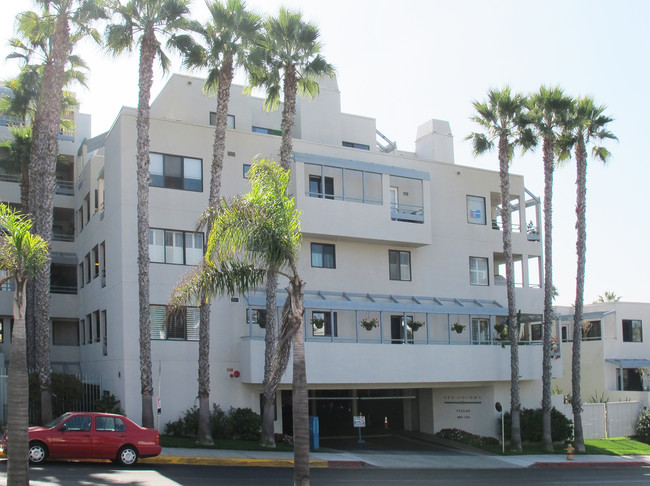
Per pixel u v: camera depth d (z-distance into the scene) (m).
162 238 30.02
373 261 35.34
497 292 38.84
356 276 34.69
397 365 32.81
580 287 36.56
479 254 38.53
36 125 30.91
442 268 37.22
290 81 29.23
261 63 29.00
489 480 23.64
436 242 37.25
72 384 28.09
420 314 36.44
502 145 35.34
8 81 33.59
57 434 20.38
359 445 33.22
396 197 36.62
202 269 16.61
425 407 38.03
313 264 33.62
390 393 38.25
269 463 24.27
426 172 36.34
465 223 38.38
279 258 16.03
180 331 29.89
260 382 29.86
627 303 47.72
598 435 41.31
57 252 39.06
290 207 16.55
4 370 29.23
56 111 26.97
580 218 36.50
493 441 35.78
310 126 38.00
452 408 37.41
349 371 31.45
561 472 28.02
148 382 25.50
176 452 24.47
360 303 32.78
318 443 31.41
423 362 33.59
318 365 30.73
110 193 31.19
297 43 29.34
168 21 27.17
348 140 40.88
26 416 14.66
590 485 23.27
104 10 27.00
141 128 26.17
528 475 26.11
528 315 39.38
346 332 34.31
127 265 29.30
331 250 34.28
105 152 32.47
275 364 16.28
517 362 34.75
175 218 30.36
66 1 27.25
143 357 25.61
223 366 30.38
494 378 35.69
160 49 28.08
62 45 27.16
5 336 37.75
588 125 36.03
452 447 34.47
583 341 47.28
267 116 38.66
